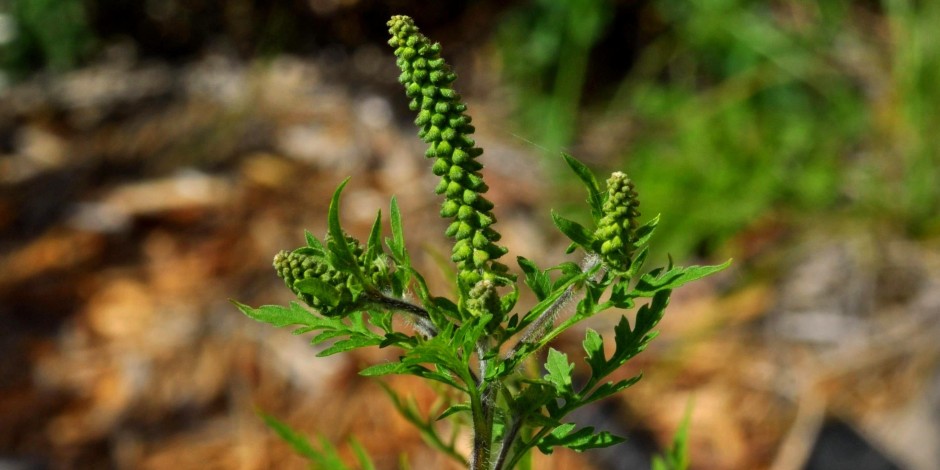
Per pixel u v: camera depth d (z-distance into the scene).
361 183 6.51
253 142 6.83
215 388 5.14
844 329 5.54
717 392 5.22
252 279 5.73
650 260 6.01
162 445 4.93
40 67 8.30
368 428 4.87
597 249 1.52
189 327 5.43
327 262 1.49
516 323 1.52
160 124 7.12
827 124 6.87
